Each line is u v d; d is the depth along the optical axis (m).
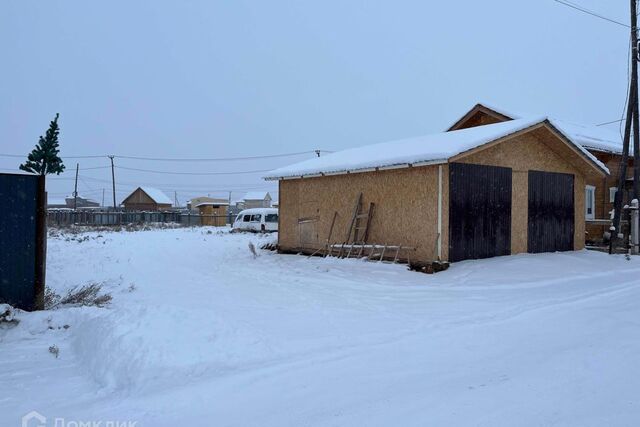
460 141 13.11
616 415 3.79
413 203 13.18
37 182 7.56
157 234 27.88
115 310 6.76
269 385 4.71
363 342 6.16
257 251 18.59
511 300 8.74
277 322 7.24
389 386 4.60
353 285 10.64
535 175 14.58
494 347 5.84
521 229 14.12
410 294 9.54
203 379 4.88
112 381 4.85
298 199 17.59
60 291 9.72
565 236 15.51
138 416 4.09
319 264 13.93
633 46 16.62
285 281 11.41
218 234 28.86
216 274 12.84
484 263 12.28
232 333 6.09
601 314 7.42
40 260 7.53
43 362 5.49
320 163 17.25
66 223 40.38
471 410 3.97
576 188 15.92
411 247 13.07
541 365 5.07
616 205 16.31
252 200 65.31
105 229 32.94
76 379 5.00
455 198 12.45
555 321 7.09
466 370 5.00
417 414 3.93
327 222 16.19
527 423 3.70
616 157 21.34
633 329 6.48
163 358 5.22
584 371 4.84
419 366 5.18
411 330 6.75
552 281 10.66
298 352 5.75
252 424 3.90
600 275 11.60
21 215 7.43
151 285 11.01
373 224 14.41
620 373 4.75
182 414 4.12
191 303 8.78
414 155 12.82
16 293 7.36
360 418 3.91
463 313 7.79
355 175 15.14
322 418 3.94
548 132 14.05
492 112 22.62
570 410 3.92
